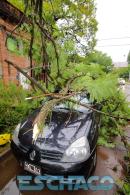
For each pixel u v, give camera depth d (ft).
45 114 8.04
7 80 24.85
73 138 9.79
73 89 10.04
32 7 8.50
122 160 13.58
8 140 13.97
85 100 12.57
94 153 10.50
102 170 12.13
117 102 14.84
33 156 9.45
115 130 16.66
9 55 24.81
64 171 8.91
